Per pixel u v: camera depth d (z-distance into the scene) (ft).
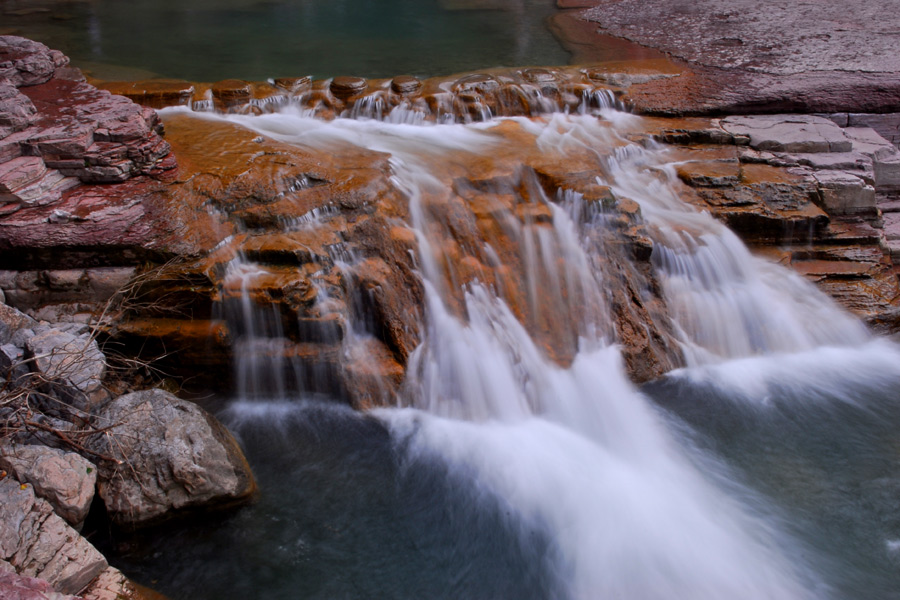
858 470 23.50
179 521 20.63
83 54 43.52
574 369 26.27
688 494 22.50
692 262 29.25
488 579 19.62
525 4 59.16
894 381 27.81
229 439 22.40
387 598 18.99
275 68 42.01
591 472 23.18
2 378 21.31
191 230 24.84
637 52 45.19
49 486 18.45
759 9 54.34
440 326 25.93
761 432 25.09
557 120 36.06
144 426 20.67
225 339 23.94
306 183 27.14
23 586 15.90
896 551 20.70
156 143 27.40
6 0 57.36
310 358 24.41
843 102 37.52
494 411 25.22
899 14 51.21
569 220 28.68
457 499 21.97
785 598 19.27
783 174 32.89
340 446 23.67
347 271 25.46
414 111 35.24
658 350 27.68
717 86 38.75
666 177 32.48
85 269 24.27
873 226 32.63
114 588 18.01
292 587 19.13
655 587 19.54
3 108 25.82
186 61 42.93
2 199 24.09
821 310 29.94
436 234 27.32
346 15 55.88
